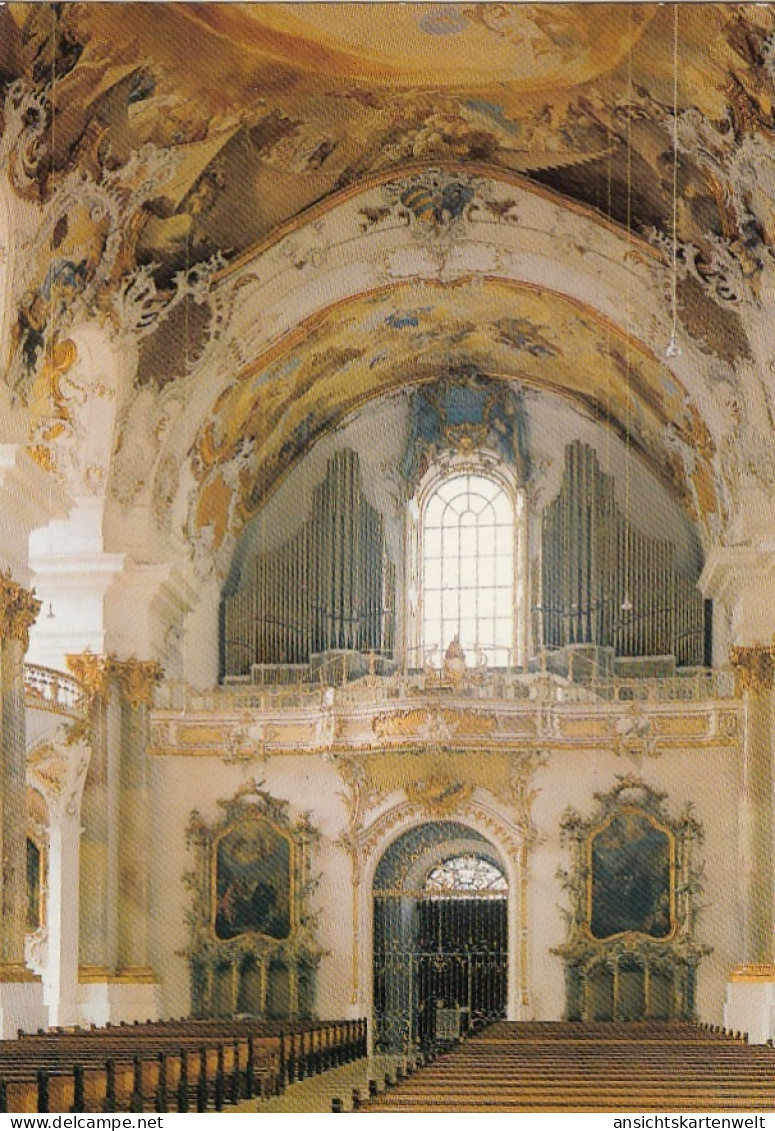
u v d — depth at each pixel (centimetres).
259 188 3209
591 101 2934
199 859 3806
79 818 3534
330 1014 3766
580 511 4144
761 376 3269
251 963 3794
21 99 2552
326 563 4175
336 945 3781
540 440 4212
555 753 3788
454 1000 3972
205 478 3856
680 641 4059
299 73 2888
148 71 2730
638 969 3725
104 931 3559
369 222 3428
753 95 2641
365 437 4247
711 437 3603
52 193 2764
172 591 3722
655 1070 1956
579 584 4119
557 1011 3728
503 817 3778
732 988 3553
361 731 3738
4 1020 2759
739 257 3067
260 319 3569
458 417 4253
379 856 3800
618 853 3750
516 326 3878
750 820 3594
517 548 4197
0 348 2723
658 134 2934
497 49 2812
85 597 3597
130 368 3403
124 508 3581
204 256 3294
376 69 2898
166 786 3825
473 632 4216
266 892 3800
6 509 2823
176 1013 3766
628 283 3438
